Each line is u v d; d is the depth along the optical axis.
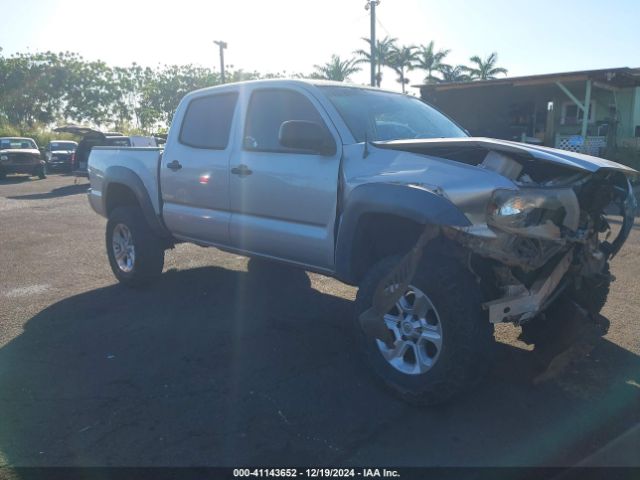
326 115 4.31
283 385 3.86
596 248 3.84
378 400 3.66
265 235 4.66
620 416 3.47
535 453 3.09
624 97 21.89
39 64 46.53
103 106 48.62
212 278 6.64
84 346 4.57
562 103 22.00
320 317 5.26
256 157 4.69
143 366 4.18
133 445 3.16
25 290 6.23
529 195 3.23
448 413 3.50
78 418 3.44
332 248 4.15
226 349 4.49
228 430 3.31
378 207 3.61
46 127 45.75
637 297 5.72
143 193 5.82
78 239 9.36
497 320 3.28
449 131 4.98
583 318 3.59
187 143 5.46
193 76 45.53
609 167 3.53
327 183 4.13
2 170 23.05
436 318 3.46
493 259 3.44
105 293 6.09
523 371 4.07
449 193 3.34
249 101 4.89
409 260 3.39
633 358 4.28
